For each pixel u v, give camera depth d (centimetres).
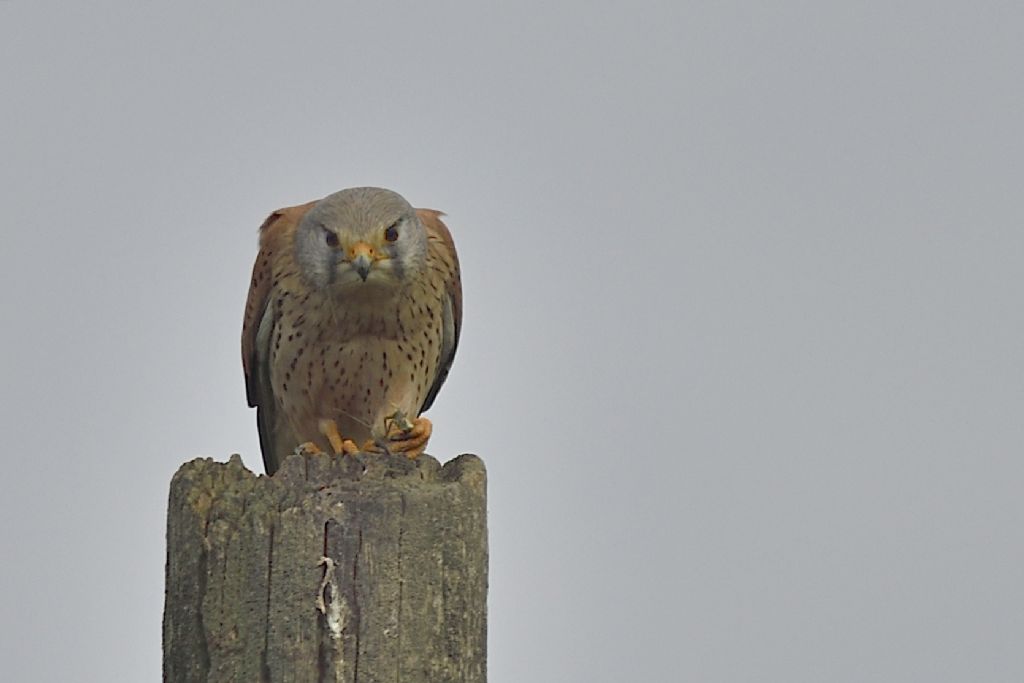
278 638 845
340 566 853
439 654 862
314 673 844
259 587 851
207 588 852
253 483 876
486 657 902
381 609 852
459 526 878
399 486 872
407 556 861
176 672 858
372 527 859
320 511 859
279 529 855
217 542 854
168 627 869
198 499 867
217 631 848
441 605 866
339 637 846
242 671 844
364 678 843
